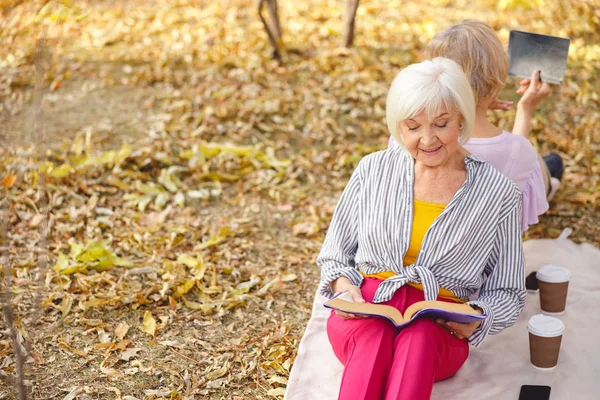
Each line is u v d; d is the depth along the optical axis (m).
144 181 4.77
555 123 5.32
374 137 5.39
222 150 5.09
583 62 6.36
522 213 3.20
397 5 8.28
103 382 2.93
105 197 4.51
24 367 2.98
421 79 2.35
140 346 3.17
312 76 6.35
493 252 2.64
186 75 6.44
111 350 3.12
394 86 2.41
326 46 7.04
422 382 2.30
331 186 4.79
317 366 2.86
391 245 2.57
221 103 5.84
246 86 6.12
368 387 2.32
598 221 4.12
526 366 2.82
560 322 2.77
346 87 6.09
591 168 4.68
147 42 7.29
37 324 3.28
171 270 3.73
